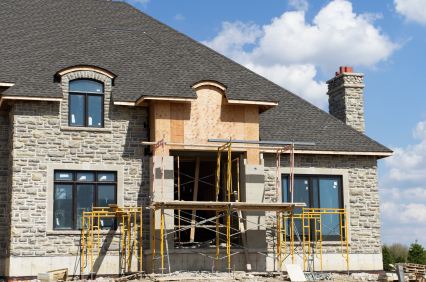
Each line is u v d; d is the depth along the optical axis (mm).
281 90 39406
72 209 31875
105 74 33062
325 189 35844
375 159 36750
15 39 35406
